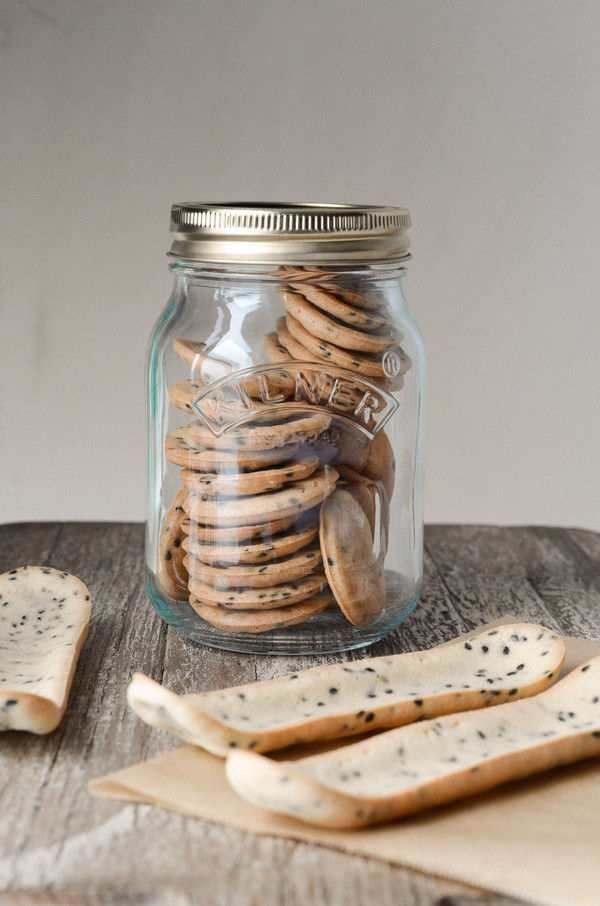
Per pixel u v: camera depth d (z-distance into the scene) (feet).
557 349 2.45
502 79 2.26
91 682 1.14
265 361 1.14
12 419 2.49
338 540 1.15
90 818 0.91
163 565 1.22
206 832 0.90
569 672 1.15
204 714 0.94
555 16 2.23
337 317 1.14
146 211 2.33
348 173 2.30
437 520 2.59
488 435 2.52
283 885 0.84
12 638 1.19
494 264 2.38
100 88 2.25
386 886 0.84
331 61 2.23
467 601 1.41
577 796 0.95
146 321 2.42
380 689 1.07
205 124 2.27
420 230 2.35
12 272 2.37
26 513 2.57
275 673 1.17
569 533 1.70
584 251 2.38
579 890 0.83
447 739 0.97
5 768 0.98
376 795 0.89
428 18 2.22
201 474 1.16
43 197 2.31
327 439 1.15
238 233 1.11
